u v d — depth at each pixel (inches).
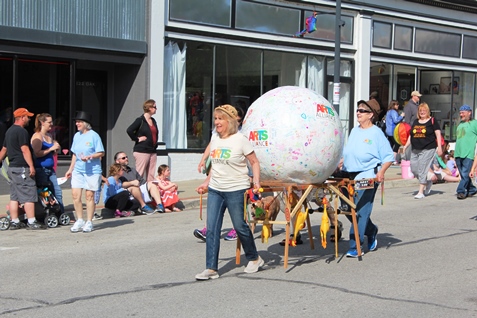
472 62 962.7
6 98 565.0
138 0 629.6
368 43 826.2
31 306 262.8
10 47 557.0
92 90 651.5
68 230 446.3
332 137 307.7
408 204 551.8
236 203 299.7
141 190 521.3
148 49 635.5
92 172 434.0
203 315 247.9
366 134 341.1
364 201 343.0
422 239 397.7
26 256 361.1
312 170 306.7
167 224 468.4
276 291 281.9
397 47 864.9
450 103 943.0
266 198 376.5
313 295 275.0
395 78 870.4
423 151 578.9
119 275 314.8
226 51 697.6
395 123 791.7
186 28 661.9
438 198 586.6
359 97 823.1
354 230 337.7
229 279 304.5
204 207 558.9
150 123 552.4
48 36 573.6
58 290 287.7
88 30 600.1
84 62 640.4
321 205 336.8
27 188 440.5
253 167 298.7
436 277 305.0
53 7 578.2
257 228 431.2
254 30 714.2
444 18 906.7
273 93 316.2
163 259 349.4
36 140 454.0
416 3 871.1
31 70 578.2
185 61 667.4
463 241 390.6
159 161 645.3
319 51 776.3
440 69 920.9
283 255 355.9
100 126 658.8
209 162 358.0
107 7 610.2
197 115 681.0
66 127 598.2
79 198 437.1
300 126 302.7
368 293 277.6
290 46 747.4
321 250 368.2
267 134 304.7
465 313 248.7
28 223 446.0
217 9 684.7
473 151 571.5
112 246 387.9
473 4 936.3
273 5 729.0
